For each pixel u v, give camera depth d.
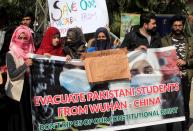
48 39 7.83
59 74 7.71
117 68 7.84
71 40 8.00
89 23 9.30
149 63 7.96
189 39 8.54
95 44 8.10
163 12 11.38
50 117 7.72
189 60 8.49
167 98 8.05
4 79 7.88
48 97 7.70
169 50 8.01
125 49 7.85
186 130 9.31
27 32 7.79
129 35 8.36
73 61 7.74
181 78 8.37
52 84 7.70
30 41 7.87
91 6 9.29
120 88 7.89
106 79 7.83
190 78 8.61
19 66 7.68
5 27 8.59
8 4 11.65
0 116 7.93
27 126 7.96
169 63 8.03
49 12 9.31
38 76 7.64
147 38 8.30
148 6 11.11
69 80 7.74
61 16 9.27
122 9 10.84
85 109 7.83
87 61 7.76
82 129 7.84
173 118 8.10
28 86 7.91
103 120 7.89
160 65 8.01
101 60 7.79
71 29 8.05
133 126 7.99
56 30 7.86
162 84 8.03
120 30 10.29
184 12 11.17
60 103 7.74
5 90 7.75
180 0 11.31
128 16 10.07
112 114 7.91
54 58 7.68
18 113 7.88
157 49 7.98
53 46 7.86
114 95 7.89
